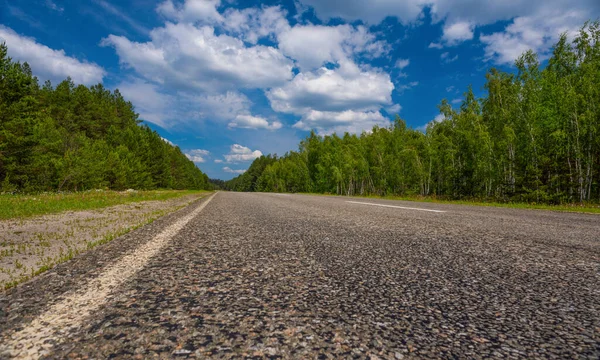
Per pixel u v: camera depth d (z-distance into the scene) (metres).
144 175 48.50
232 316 1.93
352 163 47.81
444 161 33.75
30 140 24.56
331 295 2.32
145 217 8.43
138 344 1.58
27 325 1.81
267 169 107.12
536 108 21.34
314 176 63.69
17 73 23.94
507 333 1.73
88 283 2.60
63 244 4.61
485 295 2.34
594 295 2.35
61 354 1.48
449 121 32.88
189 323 1.83
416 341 1.63
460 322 1.87
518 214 8.92
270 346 1.56
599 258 3.51
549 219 7.59
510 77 26.73
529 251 3.86
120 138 51.69
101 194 21.44
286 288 2.48
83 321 1.86
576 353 1.51
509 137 22.88
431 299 2.25
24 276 2.92
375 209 10.33
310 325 1.81
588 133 20.50
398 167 41.09
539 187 20.22
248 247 4.10
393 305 2.13
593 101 20.36
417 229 5.70
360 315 1.96
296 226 6.15
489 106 29.81
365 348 1.55
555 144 20.94
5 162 24.16
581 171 19.95
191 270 2.99
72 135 36.78
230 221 7.09
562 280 2.71
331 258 3.49
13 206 10.75
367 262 3.32
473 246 4.16
